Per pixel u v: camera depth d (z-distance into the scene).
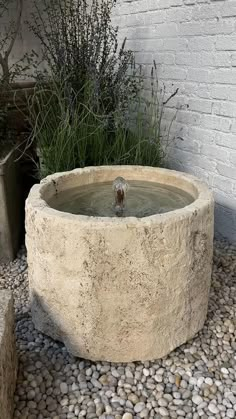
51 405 1.48
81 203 1.87
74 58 2.70
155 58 2.92
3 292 1.54
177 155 2.89
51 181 1.88
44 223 1.50
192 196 1.89
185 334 1.69
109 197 1.94
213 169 2.61
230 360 1.67
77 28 2.81
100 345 1.58
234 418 1.43
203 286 1.69
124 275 1.46
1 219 2.47
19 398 1.50
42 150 2.58
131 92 2.78
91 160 2.60
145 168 2.10
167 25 2.73
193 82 2.62
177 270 1.53
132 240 1.42
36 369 1.62
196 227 1.54
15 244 2.65
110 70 2.75
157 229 1.43
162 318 1.57
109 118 2.64
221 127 2.48
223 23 2.31
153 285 1.50
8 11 4.37
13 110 2.94
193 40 2.54
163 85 2.88
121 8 3.15
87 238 1.42
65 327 1.62
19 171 3.04
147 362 1.64
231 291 2.09
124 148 2.56
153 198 1.92
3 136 2.88
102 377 1.57
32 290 1.72
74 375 1.60
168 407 1.47
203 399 1.50
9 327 1.45
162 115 2.94
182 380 1.57
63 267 1.51
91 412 1.45
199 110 2.62
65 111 2.65
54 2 3.13
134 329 1.55
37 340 1.78
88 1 3.47
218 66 2.40
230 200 2.53
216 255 2.42
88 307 1.52
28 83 3.10
